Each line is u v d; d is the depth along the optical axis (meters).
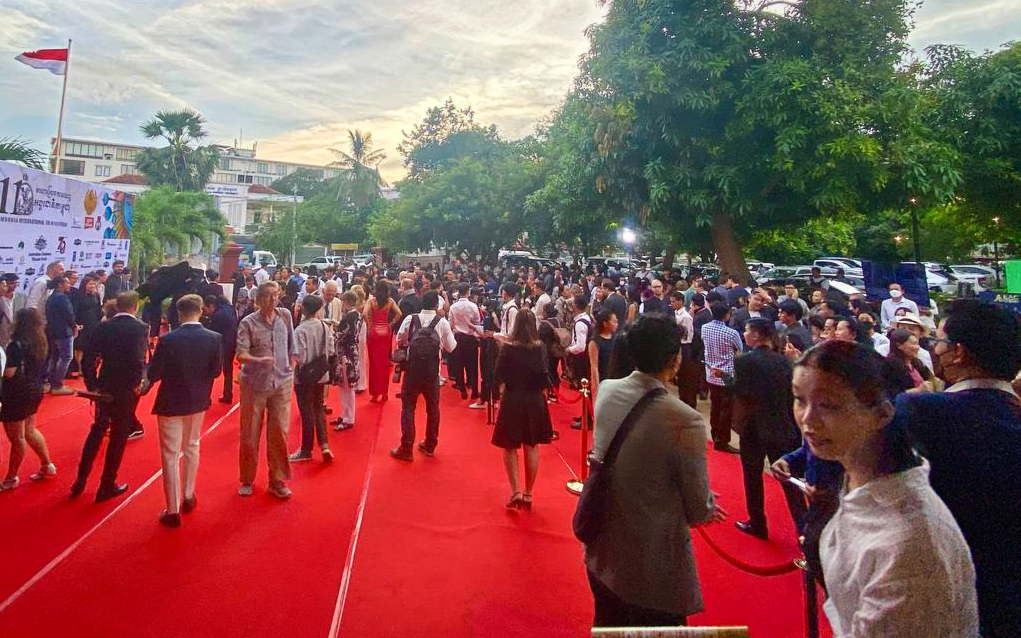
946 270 25.33
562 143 19.38
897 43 13.05
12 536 4.03
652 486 2.18
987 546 1.65
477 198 29.52
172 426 4.32
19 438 4.87
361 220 49.53
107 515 4.45
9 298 8.20
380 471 5.66
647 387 2.32
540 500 5.03
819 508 2.28
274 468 4.92
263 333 4.89
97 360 4.88
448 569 3.82
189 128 39.03
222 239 27.67
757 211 14.33
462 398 9.16
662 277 14.06
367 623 3.21
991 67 14.78
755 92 12.08
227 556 3.89
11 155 13.00
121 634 3.04
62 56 17.72
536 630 3.20
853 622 1.23
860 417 1.32
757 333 4.38
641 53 12.96
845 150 11.14
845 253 31.20
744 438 4.40
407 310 10.22
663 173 13.26
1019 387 2.71
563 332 8.45
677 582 2.14
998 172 14.62
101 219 13.17
